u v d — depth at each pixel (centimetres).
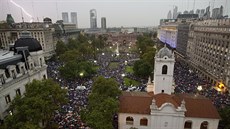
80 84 9894
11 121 4356
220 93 9006
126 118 5466
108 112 5047
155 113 5109
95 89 6391
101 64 15412
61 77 11056
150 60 12781
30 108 4575
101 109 5116
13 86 5994
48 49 19225
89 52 18150
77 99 7812
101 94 6122
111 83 6353
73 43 19725
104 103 5231
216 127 5153
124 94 6219
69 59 13600
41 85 5359
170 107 5019
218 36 10806
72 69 10688
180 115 5041
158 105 5197
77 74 10519
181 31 18025
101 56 19962
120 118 5462
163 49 5488
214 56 11250
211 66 11612
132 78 11319
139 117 5353
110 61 16800
